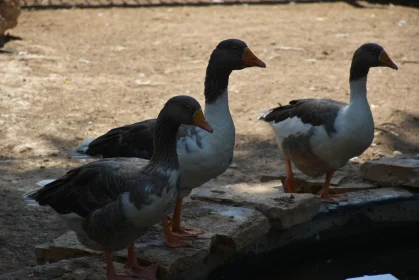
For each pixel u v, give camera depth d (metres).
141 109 16.53
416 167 11.30
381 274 10.00
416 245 10.95
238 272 9.45
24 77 18.16
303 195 10.34
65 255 8.71
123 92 17.72
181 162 8.73
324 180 11.89
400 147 14.64
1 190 11.65
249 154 14.30
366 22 26.70
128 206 7.31
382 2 30.80
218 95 9.05
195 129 8.77
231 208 10.00
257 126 15.91
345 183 11.80
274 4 30.03
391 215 10.98
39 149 13.93
